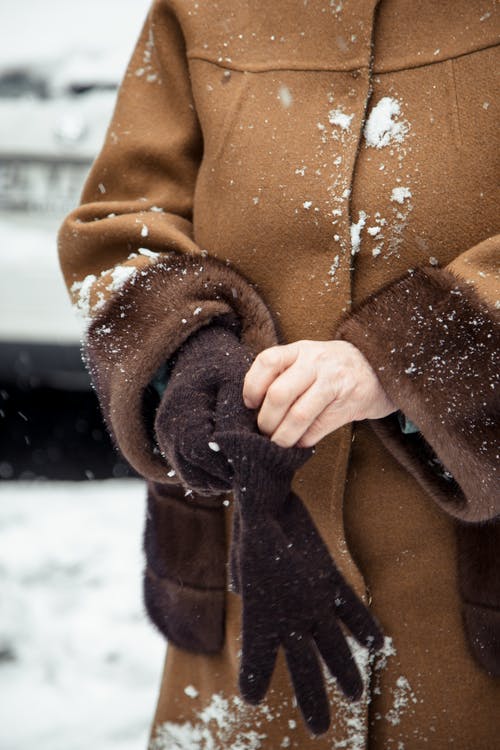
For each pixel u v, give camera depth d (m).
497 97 1.03
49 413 3.25
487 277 0.99
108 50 2.73
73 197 2.52
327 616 0.96
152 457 1.05
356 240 1.07
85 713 1.74
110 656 1.93
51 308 2.53
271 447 0.93
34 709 1.75
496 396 0.97
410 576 1.09
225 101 1.13
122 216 1.16
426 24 1.07
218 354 1.01
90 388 3.24
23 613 2.07
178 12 1.18
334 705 1.09
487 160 1.03
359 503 1.09
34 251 2.52
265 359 0.96
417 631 1.09
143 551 1.20
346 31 1.09
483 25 1.05
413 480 1.08
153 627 1.19
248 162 1.10
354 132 1.07
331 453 1.08
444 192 1.04
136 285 1.08
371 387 0.98
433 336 0.98
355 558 1.10
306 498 1.09
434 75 1.06
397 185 1.05
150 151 1.21
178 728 1.21
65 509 2.64
